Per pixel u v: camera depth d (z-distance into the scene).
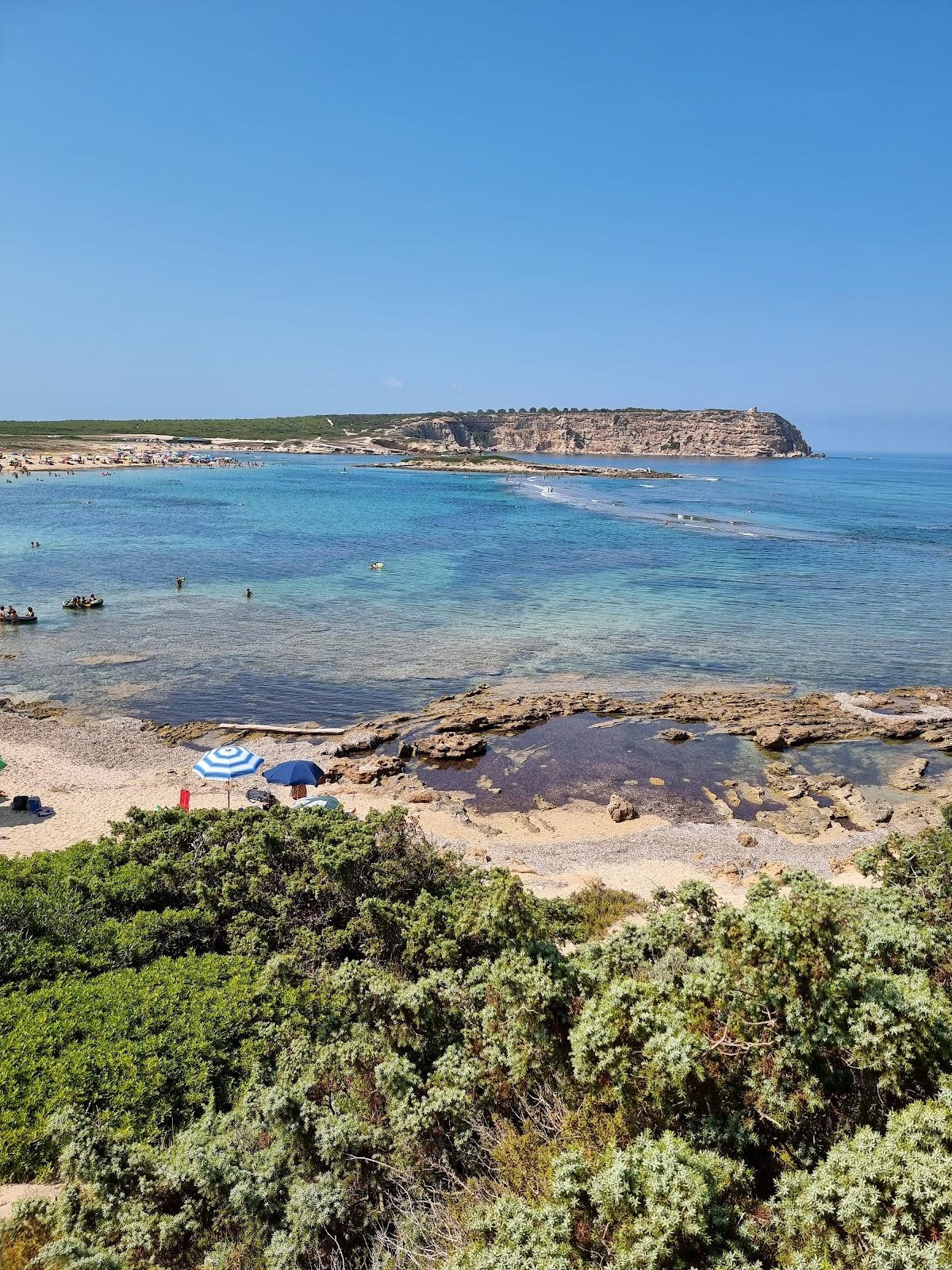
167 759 25.66
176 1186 6.18
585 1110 6.44
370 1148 6.55
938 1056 6.20
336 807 18.61
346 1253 5.82
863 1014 6.09
